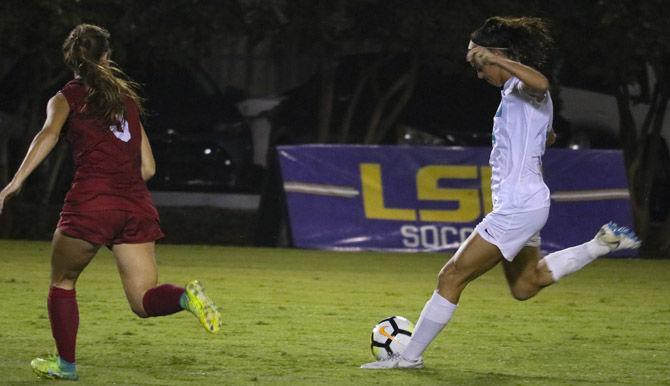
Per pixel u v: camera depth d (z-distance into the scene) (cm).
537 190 2144
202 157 6400
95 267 4381
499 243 2144
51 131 1950
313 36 5516
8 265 4344
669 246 5978
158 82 6469
